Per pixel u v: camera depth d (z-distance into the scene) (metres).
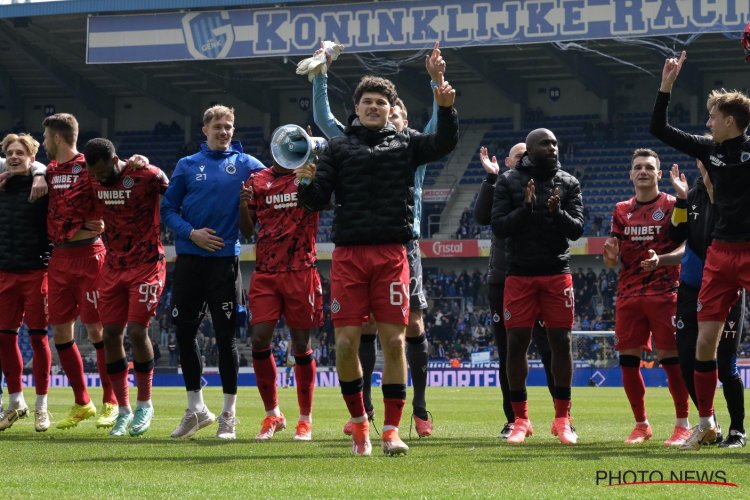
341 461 6.41
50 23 39.03
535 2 33.53
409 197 6.76
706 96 43.19
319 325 8.68
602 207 41.12
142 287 8.71
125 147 47.78
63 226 9.30
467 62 40.25
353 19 35.00
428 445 7.92
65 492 5.05
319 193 6.70
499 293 9.53
